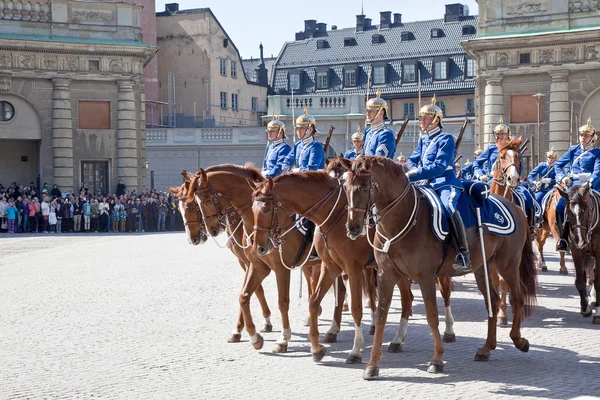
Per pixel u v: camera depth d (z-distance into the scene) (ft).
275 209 39.17
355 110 200.44
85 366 38.47
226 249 111.75
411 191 36.78
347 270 39.63
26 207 154.10
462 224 37.86
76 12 169.99
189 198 44.04
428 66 261.65
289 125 205.05
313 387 34.35
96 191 173.17
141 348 42.73
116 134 173.47
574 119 158.61
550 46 159.22
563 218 56.90
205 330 48.06
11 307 56.95
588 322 50.26
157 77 257.75
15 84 164.35
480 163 62.90
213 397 32.76
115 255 100.89
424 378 35.83
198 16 258.78
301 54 284.20
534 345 43.09
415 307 57.16
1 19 163.43
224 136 209.97
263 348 42.83
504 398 32.37
